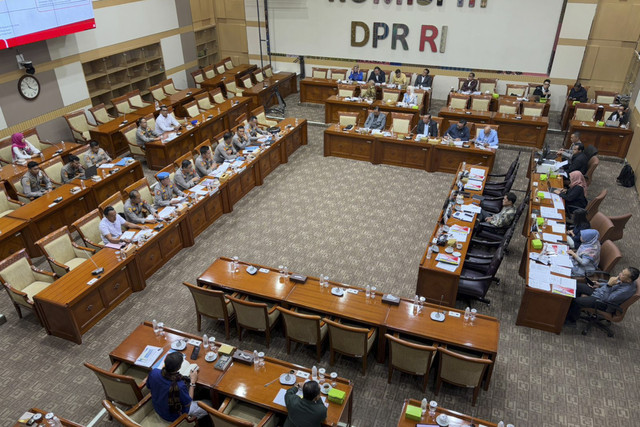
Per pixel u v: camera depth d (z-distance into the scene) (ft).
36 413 14.94
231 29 56.18
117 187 31.19
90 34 40.47
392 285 23.86
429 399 17.92
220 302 19.54
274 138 35.81
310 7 51.55
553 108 48.24
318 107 50.08
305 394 13.55
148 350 17.06
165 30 49.11
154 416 15.43
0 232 24.27
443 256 21.86
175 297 23.44
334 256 26.18
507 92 46.91
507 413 17.37
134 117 39.65
